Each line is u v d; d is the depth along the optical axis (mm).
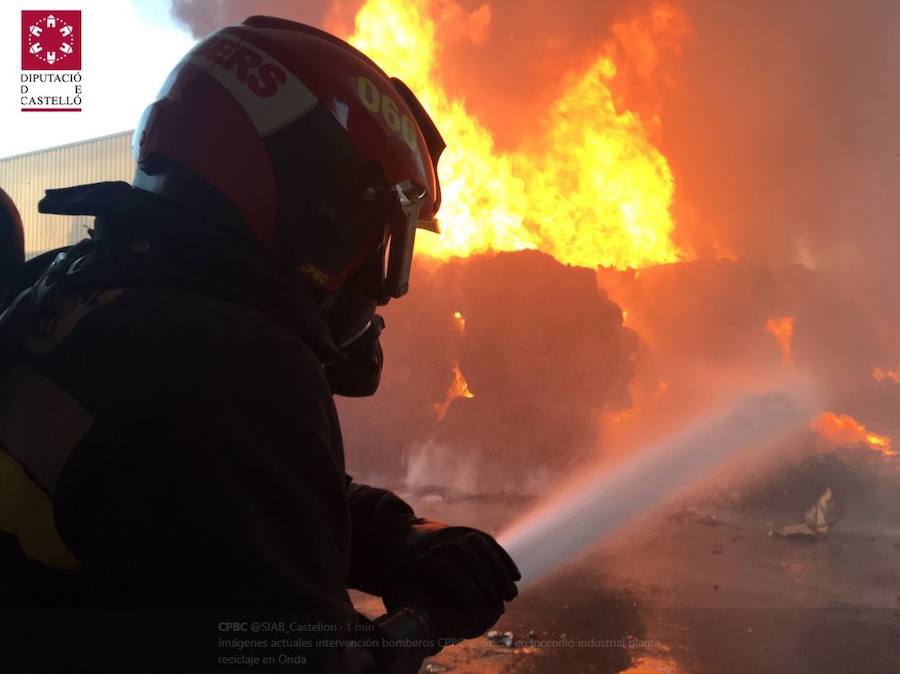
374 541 1066
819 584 5223
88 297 832
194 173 929
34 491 743
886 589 5082
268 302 854
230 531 691
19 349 823
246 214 922
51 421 754
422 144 1105
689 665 3713
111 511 703
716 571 5516
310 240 945
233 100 942
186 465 702
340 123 973
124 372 746
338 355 911
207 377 736
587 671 3658
